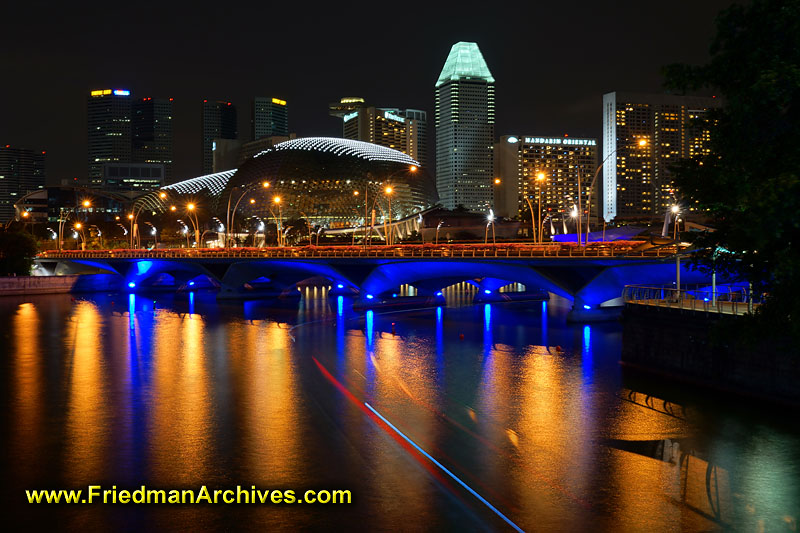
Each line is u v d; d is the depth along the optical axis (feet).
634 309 149.38
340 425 102.83
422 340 200.23
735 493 74.74
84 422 105.70
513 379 138.82
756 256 77.56
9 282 403.95
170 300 367.04
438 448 91.09
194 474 81.82
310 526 67.15
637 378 136.98
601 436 96.27
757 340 78.02
